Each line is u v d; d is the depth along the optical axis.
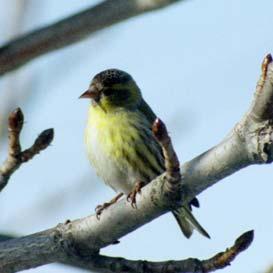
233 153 9.06
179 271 10.45
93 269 10.91
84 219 10.69
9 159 9.74
